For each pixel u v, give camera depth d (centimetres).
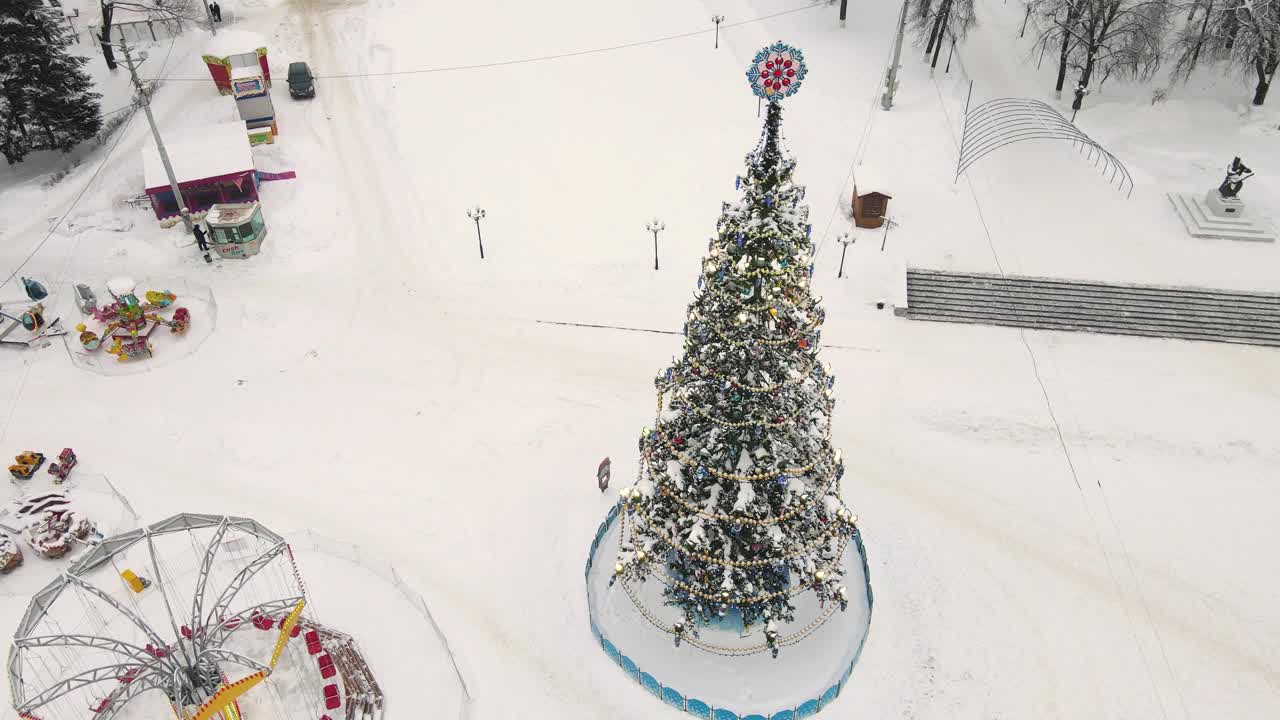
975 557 2720
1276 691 2361
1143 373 3509
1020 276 3972
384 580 2591
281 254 4041
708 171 4584
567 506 2862
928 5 5259
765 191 1891
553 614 2522
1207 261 4081
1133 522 2869
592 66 5519
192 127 4775
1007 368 3522
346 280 3919
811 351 2148
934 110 5069
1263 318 3769
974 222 4297
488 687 2323
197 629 2211
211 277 3894
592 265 4000
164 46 5622
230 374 3372
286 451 3045
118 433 3081
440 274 3969
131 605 2500
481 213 3956
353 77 5397
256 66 4956
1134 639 2488
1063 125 4925
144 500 2827
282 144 4719
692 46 5703
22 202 4284
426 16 6103
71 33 5641
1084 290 3903
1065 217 4362
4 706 2227
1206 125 4978
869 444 3150
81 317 3619
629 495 2267
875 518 2845
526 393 3344
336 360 3472
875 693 2308
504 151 4756
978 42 5750
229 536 2709
